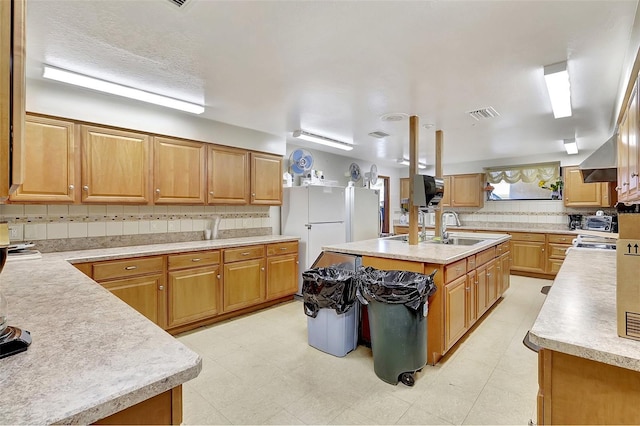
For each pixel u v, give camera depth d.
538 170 5.88
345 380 2.22
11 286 1.58
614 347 0.94
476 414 1.86
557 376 1.03
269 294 3.81
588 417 0.98
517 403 1.96
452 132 4.14
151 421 0.77
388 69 2.35
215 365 2.43
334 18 1.73
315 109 3.27
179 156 3.34
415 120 3.41
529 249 5.48
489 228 6.12
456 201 6.63
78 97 2.71
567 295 1.49
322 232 4.37
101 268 2.57
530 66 2.28
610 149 2.77
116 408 0.67
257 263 3.69
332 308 2.55
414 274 2.42
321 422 1.79
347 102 3.06
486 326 3.23
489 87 2.67
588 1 1.57
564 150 5.38
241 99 2.99
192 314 3.11
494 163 6.32
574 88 2.61
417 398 2.01
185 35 1.90
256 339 2.91
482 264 3.27
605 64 2.20
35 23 1.77
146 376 0.74
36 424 0.58
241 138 3.93
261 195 4.11
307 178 4.80
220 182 3.68
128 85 2.64
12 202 2.40
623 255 1.00
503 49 2.05
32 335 0.97
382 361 2.21
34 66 2.29
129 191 2.98
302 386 2.14
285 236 4.26
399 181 7.70
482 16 1.70
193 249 3.12
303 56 2.16
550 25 1.77
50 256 2.52
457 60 2.21
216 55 2.15
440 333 2.41
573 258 2.53
